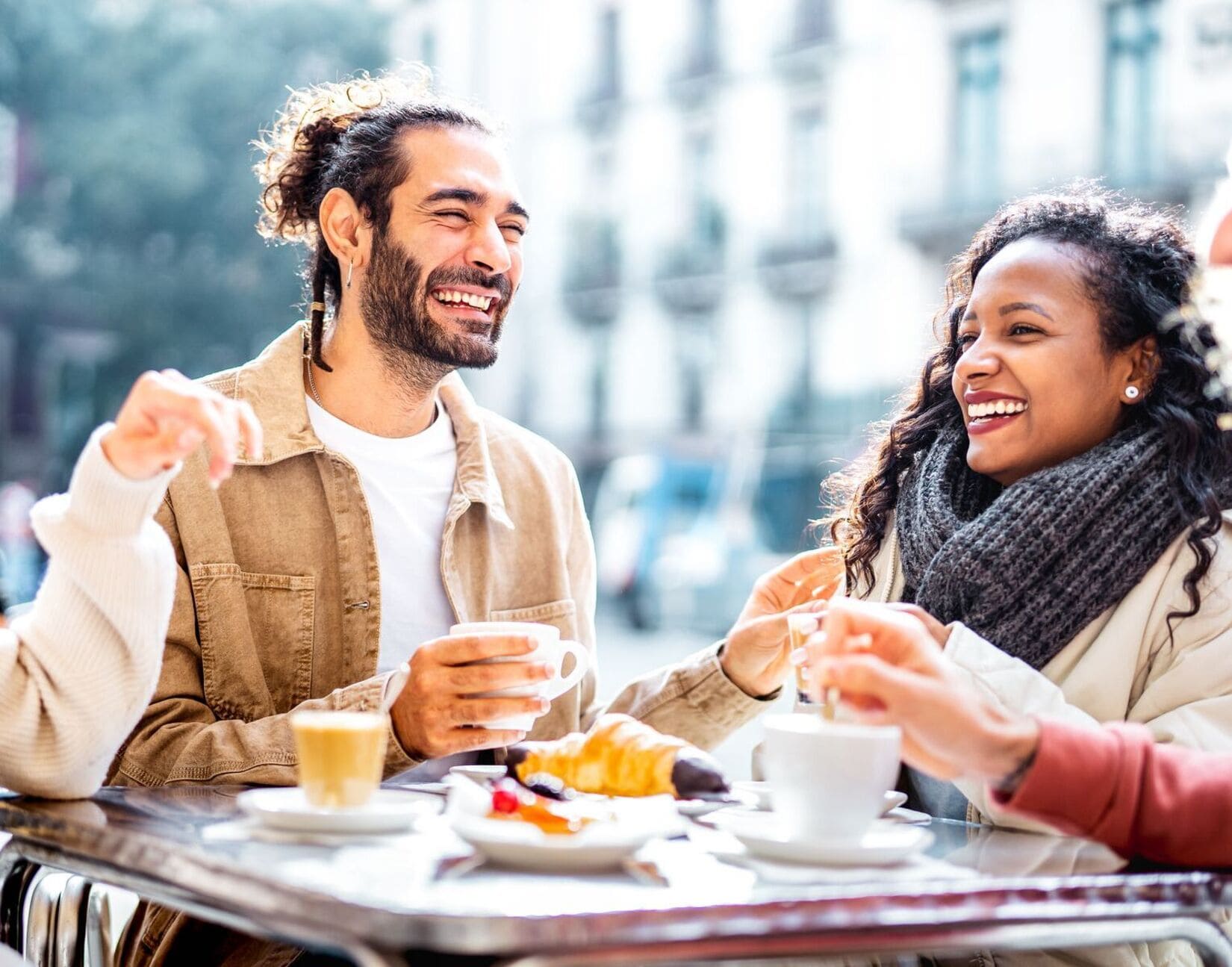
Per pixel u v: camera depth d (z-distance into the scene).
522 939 0.98
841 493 2.16
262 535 2.07
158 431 1.41
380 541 2.15
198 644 2.01
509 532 2.27
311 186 2.30
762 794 1.62
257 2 22.92
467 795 1.29
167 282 22.41
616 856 1.19
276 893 1.05
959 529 1.81
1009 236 1.95
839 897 1.08
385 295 2.15
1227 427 1.67
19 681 1.47
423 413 2.26
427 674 1.67
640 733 1.57
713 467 16.89
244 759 1.81
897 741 1.26
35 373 23.44
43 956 1.56
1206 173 15.71
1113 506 1.72
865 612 1.31
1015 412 1.83
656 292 22.53
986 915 1.13
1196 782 1.31
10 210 22.55
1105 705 1.68
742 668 2.02
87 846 1.26
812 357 20.58
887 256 19.41
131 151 21.94
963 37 18.28
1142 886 1.20
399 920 0.98
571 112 23.77
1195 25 15.95
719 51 22.00
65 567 1.46
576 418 23.39
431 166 2.14
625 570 16.03
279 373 2.17
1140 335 1.81
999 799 1.31
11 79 22.31
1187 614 1.66
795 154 20.97
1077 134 16.80
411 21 23.77
